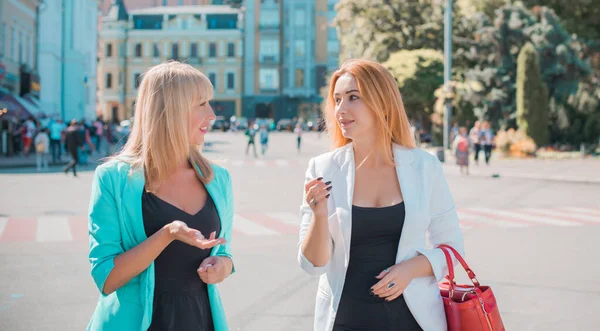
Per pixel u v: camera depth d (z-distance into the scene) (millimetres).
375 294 2828
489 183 20828
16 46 38844
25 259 8906
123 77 88625
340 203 3020
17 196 16641
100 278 2607
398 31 43250
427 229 3182
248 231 11352
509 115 37594
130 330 2635
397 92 3115
